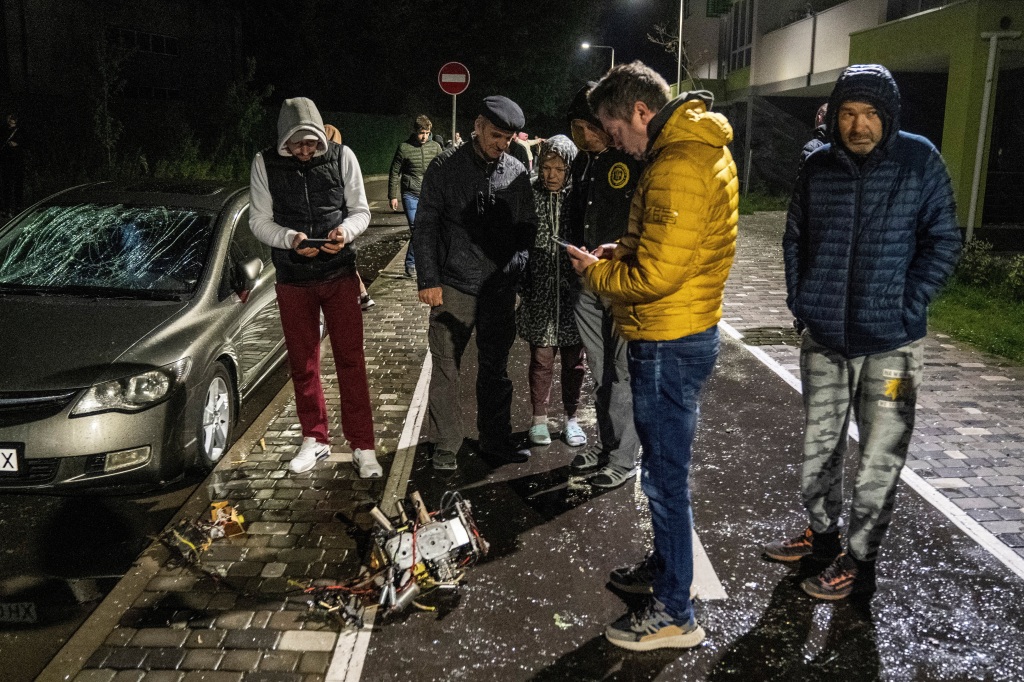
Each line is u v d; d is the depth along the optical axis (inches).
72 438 164.1
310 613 137.3
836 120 127.8
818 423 142.9
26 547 161.3
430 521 148.3
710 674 122.7
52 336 179.0
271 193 177.5
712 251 114.2
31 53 877.2
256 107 1033.5
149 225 218.4
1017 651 127.7
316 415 193.9
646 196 112.7
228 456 200.7
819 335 136.8
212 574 148.3
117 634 131.0
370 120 1503.4
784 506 174.9
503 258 183.5
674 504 123.0
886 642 129.8
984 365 273.0
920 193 127.1
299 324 184.5
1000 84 703.1
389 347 297.4
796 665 124.6
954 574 147.9
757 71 984.3
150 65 1116.5
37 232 216.2
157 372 174.1
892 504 136.9
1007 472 189.3
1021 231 600.4
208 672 122.5
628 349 122.9
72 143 757.9
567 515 171.2
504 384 192.5
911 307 129.2
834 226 132.6
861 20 734.5
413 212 418.6
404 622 134.9
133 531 167.6
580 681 121.4
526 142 290.0
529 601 140.8
